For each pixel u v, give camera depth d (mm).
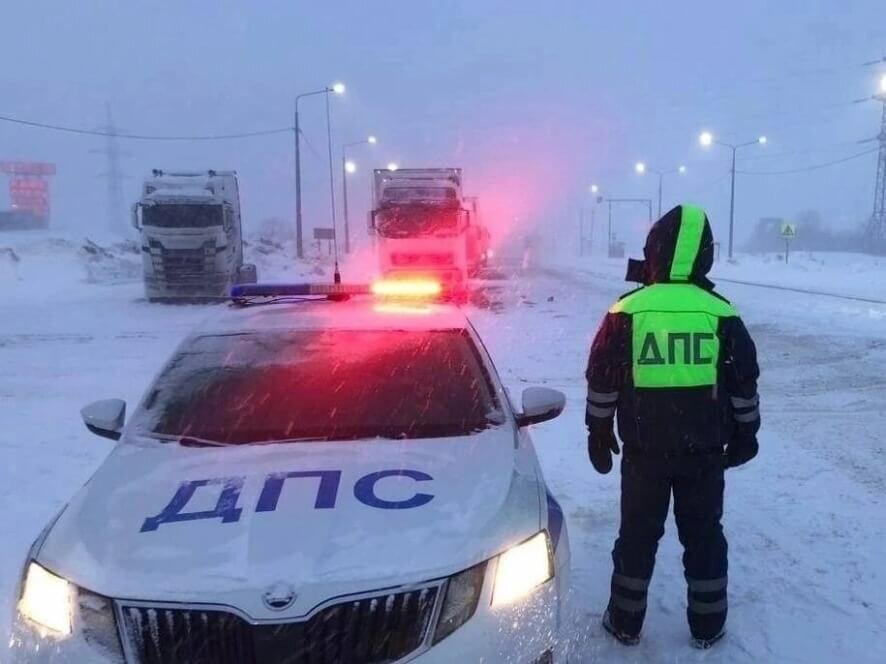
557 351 13086
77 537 2902
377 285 5012
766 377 10625
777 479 6328
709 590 3799
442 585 2613
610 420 3775
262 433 3645
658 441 3658
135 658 2520
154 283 23047
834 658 3727
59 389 10805
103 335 16422
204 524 2818
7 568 4945
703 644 3838
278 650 2465
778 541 5094
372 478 3125
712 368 3648
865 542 5043
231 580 2545
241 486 3090
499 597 2727
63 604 2686
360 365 4078
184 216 22688
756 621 4082
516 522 2918
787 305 20125
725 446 3832
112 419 3850
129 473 3316
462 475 3174
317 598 2508
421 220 22750
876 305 19359
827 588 4430
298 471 3203
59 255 33969
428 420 3736
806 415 8461
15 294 26312
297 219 44344
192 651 2502
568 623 3020
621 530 3898
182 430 3713
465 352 4215
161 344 15102
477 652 2602
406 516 2844
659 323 3648
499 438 3572
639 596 3838
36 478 6895
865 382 10102
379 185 25000
